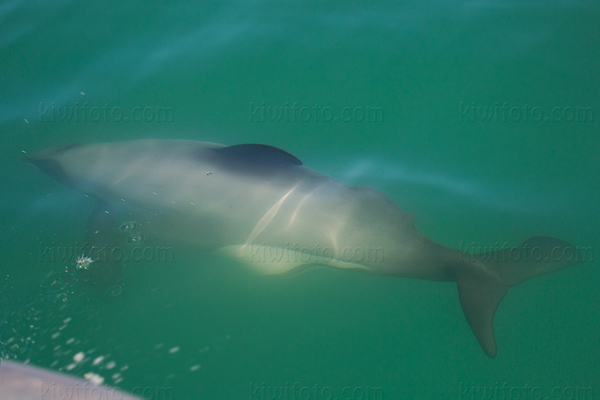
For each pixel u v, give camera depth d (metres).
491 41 2.93
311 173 2.67
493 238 2.60
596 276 2.53
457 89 2.84
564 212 2.62
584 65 2.85
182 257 2.59
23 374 2.28
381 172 2.72
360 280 2.59
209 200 2.62
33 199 2.68
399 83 2.87
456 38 2.95
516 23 2.97
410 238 2.58
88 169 2.73
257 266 2.60
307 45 2.97
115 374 2.35
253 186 2.63
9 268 2.51
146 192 2.66
